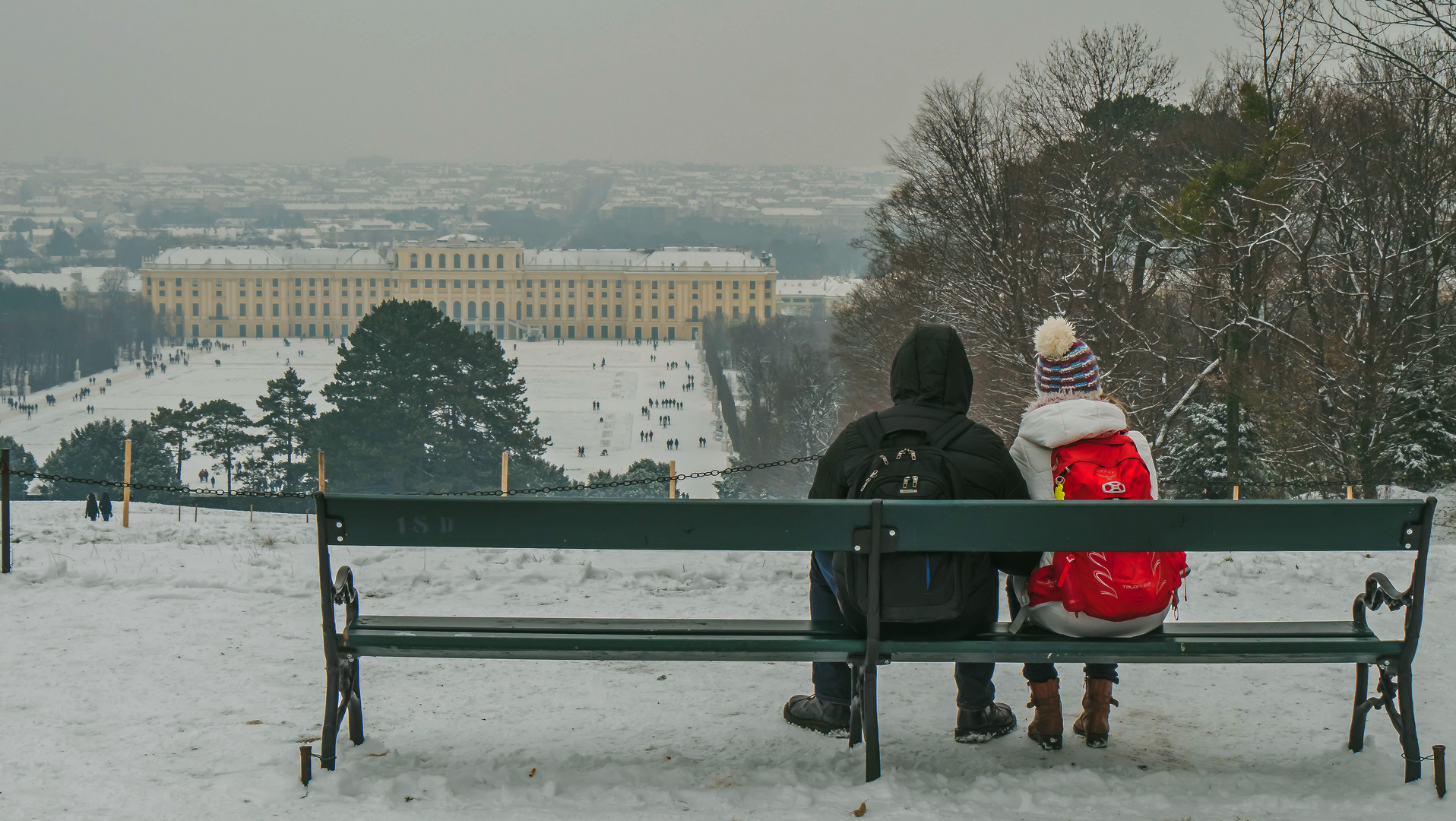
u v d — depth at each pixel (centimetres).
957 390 635
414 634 587
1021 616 607
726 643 581
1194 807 545
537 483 9594
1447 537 3609
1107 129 4491
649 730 678
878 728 688
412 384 9606
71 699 715
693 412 16675
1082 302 4022
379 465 9431
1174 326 4259
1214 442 3875
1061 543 567
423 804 543
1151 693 758
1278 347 3853
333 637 584
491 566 1238
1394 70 3266
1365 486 3672
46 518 2656
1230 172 3497
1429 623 956
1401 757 625
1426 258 3666
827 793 551
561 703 728
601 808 538
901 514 563
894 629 587
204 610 971
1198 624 622
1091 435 614
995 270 4241
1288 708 723
